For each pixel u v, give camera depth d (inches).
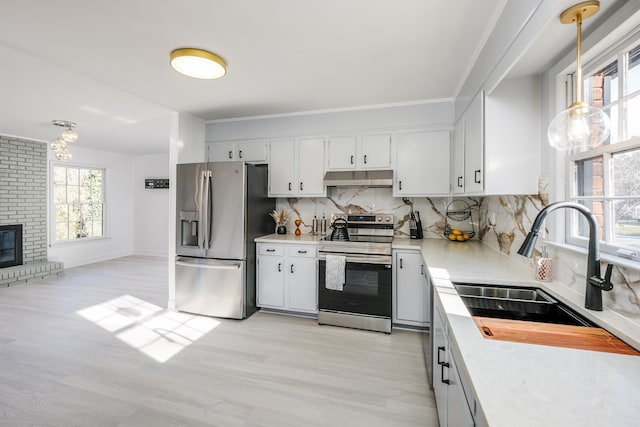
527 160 69.7
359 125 128.8
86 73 94.4
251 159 143.4
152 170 257.3
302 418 67.4
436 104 119.7
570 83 60.3
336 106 128.2
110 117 141.3
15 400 72.0
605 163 49.6
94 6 62.3
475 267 75.0
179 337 106.6
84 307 135.6
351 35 74.0
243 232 122.6
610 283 42.8
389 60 87.1
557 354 33.6
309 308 124.2
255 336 108.0
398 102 123.1
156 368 86.5
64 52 81.6
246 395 75.0
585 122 38.3
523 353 33.9
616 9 41.8
